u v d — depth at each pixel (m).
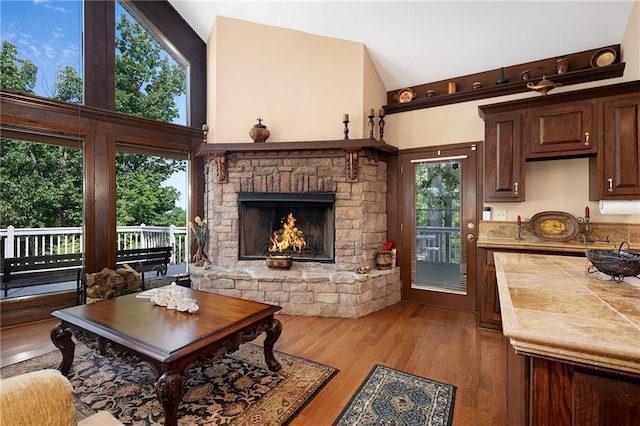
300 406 1.86
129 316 2.05
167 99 4.35
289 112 3.96
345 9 3.44
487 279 3.07
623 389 0.75
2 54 3.23
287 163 3.87
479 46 3.43
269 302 3.58
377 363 2.39
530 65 3.44
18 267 3.27
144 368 2.29
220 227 4.01
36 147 3.37
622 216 3.00
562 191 3.25
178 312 2.12
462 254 3.74
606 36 3.05
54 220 3.48
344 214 3.75
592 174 3.04
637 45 2.71
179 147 4.29
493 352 2.57
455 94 3.70
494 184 3.28
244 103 4.05
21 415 0.71
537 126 3.07
